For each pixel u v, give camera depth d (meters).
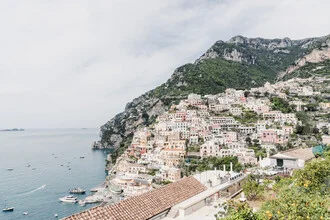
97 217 22.72
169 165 169.50
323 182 26.22
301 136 174.38
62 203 136.50
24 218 116.88
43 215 120.25
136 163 189.62
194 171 149.00
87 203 136.38
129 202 26.05
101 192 153.88
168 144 194.00
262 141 175.75
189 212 28.69
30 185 173.12
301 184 25.80
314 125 190.62
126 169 181.12
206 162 155.12
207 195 32.56
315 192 24.17
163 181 149.88
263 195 36.19
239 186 42.50
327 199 19.27
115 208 24.47
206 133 193.25
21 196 148.50
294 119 197.12
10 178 193.75
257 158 146.25
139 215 25.08
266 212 15.96
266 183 39.62
